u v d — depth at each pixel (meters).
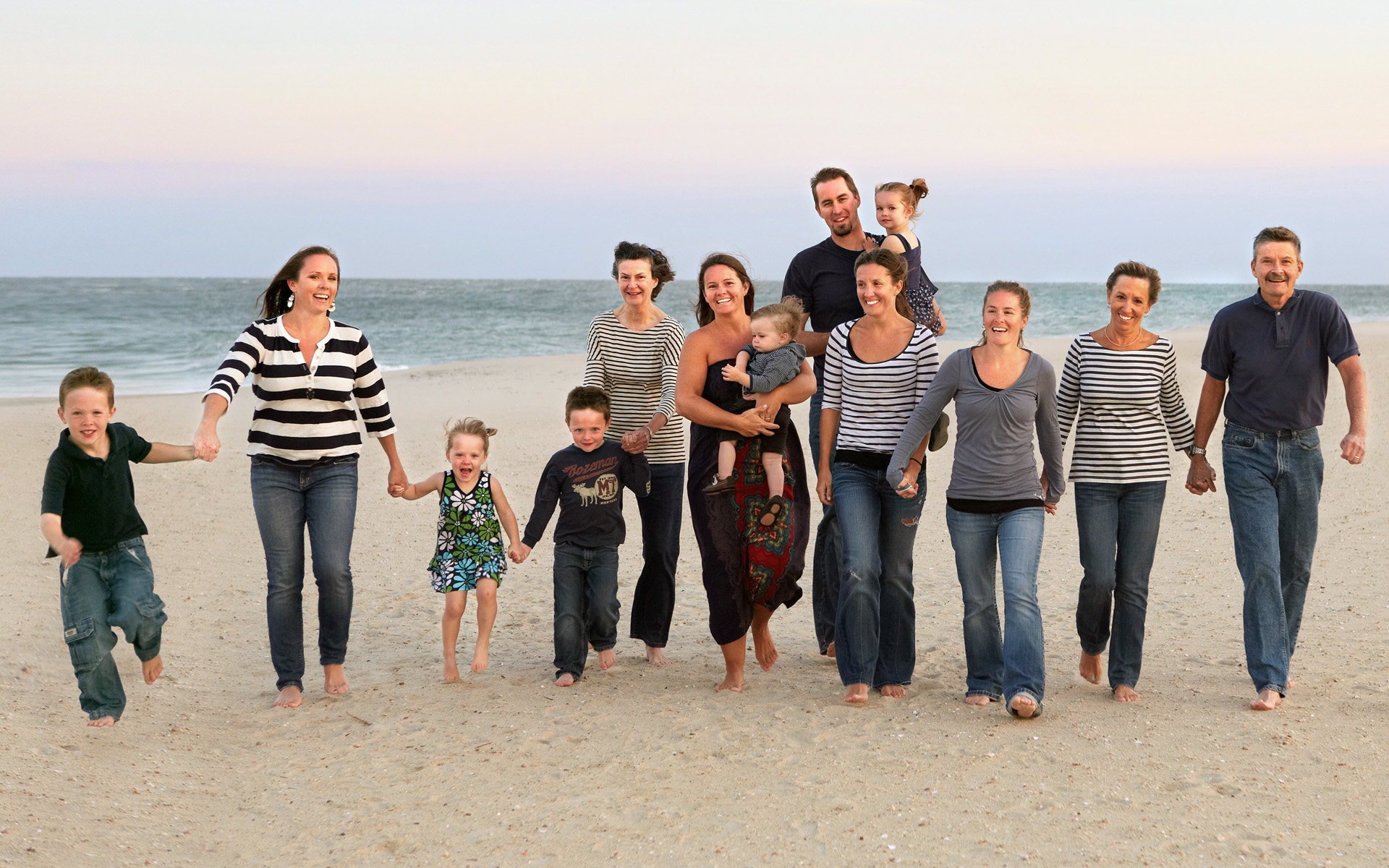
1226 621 5.95
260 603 6.54
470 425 5.23
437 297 94.62
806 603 6.91
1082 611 4.85
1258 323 4.75
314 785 3.91
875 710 4.65
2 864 3.05
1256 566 4.65
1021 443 4.56
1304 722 4.31
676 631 6.23
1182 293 116.75
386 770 4.03
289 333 4.80
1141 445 4.70
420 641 5.92
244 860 3.33
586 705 4.79
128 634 4.27
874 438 4.75
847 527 4.75
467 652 5.71
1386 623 5.66
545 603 6.75
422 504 9.56
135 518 4.45
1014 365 4.53
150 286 139.38
